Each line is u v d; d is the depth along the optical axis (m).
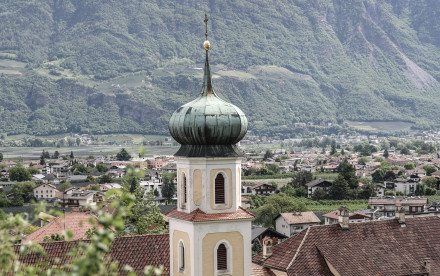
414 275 114.69
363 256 114.19
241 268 80.06
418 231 122.06
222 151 78.81
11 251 40.34
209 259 78.88
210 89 79.38
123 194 41.88
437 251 119.94
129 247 100.75
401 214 122.38
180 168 80.69
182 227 80.38
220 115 77.44
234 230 79.56
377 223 120.75
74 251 37.06
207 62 79.38
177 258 81.75
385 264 114.25
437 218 125.31
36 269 39.41
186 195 80.00
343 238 116.19
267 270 110.94
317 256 111.75
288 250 112.69
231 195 79.56
